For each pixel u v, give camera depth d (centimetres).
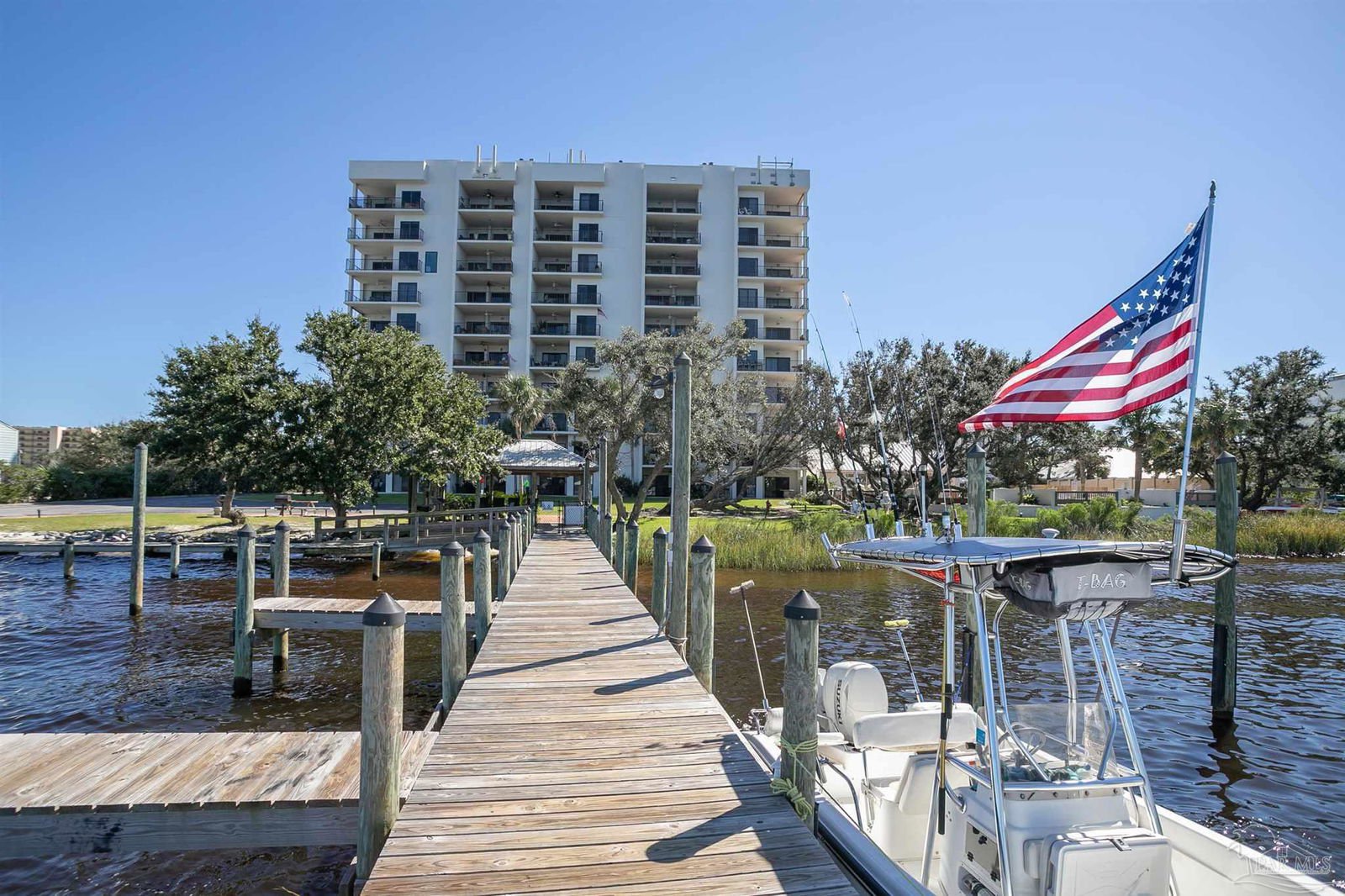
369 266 5881
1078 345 521
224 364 2830
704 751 505
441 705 715
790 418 3566
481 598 919
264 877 568
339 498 2628
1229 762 783
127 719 934
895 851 448
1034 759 374
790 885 338
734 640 1358
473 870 346
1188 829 411
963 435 3150
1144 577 371
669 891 331
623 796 432
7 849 430
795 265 6084
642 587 1930
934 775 445
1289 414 4028
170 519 3588
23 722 922
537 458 3053
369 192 5981
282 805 439
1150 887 332
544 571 1480
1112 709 379
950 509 515
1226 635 934
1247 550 2725
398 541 2356
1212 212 471
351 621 1064
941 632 1437
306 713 963
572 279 5759
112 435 6162
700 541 721
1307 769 765
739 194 5931
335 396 2561
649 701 615
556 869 348
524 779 454
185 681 1112
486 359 5694
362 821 391
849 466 4144
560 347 5825
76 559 2584
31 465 6419
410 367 2678
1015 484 4097
